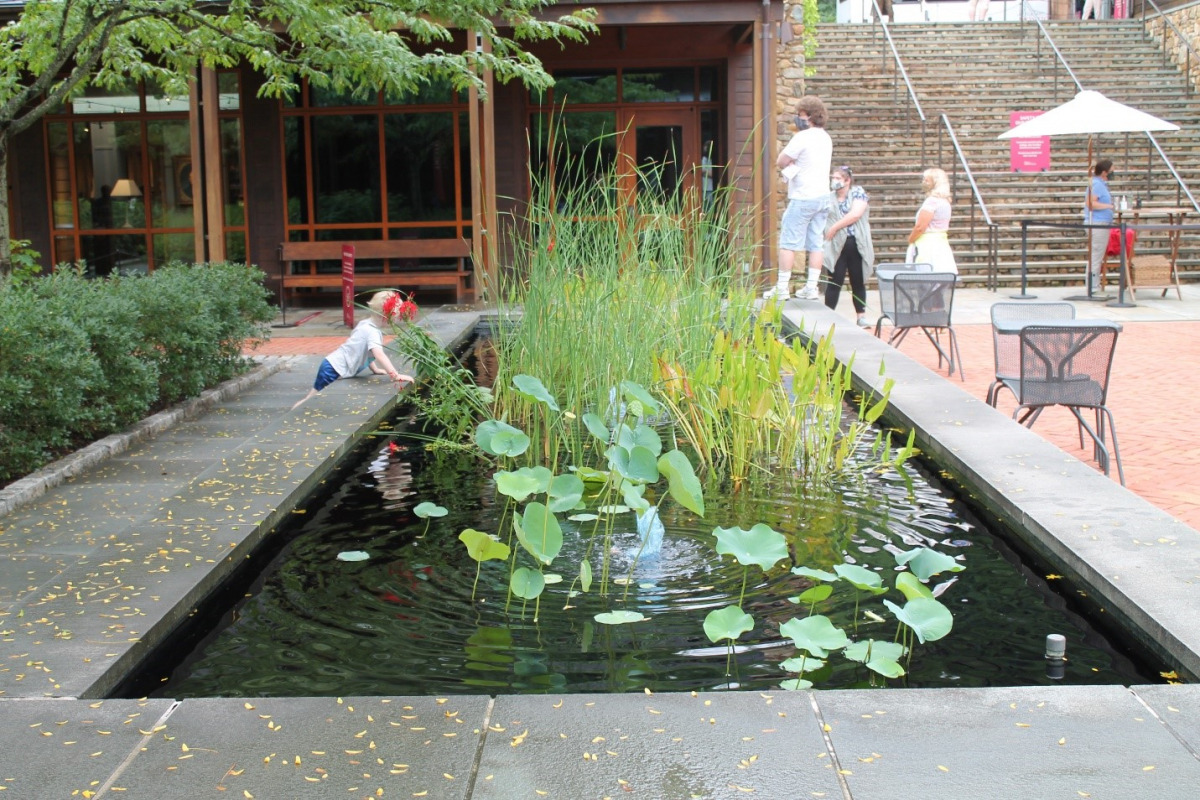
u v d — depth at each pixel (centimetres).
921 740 228
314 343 955
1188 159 1598
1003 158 1581
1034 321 536
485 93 892
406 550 385
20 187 1366
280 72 885
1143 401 658
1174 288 1318
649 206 670
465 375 690
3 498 421
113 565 345
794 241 1020
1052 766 217
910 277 748
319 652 298
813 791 209
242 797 210
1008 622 314
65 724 239
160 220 1373
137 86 1354
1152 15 1856
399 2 860
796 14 1359
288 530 410
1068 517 372
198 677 283
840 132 1614
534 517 323
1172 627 280
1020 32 1856
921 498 441
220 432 554
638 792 209
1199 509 438
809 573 303
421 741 229
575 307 584
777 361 508
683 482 335
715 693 250
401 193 1341
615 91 1423
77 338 514
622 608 328
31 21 812
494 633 309
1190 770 215
